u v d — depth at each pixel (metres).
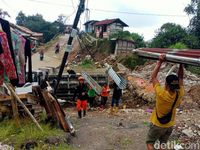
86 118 10.87
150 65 28.47
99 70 33.22
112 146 7.64
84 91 11.01
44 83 10.54
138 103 17.69
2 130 8.12
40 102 9.41
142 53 6.48
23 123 8.77
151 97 17.38
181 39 36.31
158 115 5.77
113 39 42.75
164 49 6.45
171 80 5.50
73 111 14.59
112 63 36.94
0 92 9.53
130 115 11.88
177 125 9.30
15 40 9.10
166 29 39.25
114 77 16.77
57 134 7.88
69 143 7.77
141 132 8.64
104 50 43.75
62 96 18.02
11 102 8.63
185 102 15.73
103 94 15.67
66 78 17.97
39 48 51.84
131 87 19.84
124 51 42.75
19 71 9.30
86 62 40.84
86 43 47.53
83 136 8.33
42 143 7.38
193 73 26.11
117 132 8.60
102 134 8.45
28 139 7.50
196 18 39.97
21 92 10.06
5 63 8.41
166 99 5.54
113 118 10.99
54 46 53.81
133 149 7.48
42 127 8.37
